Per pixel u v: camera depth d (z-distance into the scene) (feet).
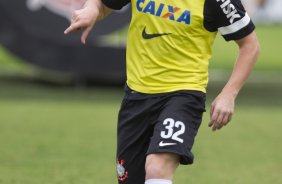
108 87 153.89
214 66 191.83
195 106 51.93
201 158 92.73
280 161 91.91
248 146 101.30
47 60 148.36
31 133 106.01
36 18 147.95
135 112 53.47
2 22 148.05
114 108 131.34
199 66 52.70
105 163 87.76
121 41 156.97
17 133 105.70
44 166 85.15
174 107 51.44
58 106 131.64
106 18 149.69
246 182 80.12
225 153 96.27
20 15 147.74
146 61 53.26
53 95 143.43
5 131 106.93
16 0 147.74
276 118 125.59
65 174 81.30
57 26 148.36
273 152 97.60
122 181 54.75
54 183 77.00
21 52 148.36
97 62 149.28
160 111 52.54
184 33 52.21
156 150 49.55
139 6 53.36
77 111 126.93
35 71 170.30
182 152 49.39
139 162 53.93
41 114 122.62
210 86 158.71
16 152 92.79
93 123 115.65
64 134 105.91
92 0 55.26
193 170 85.66
